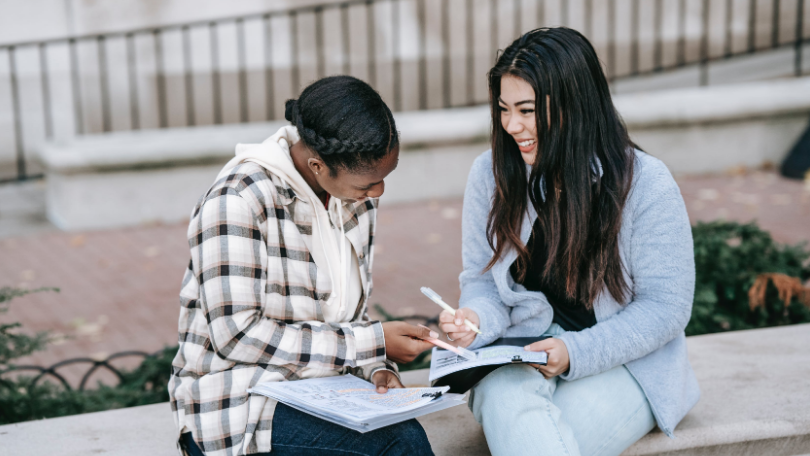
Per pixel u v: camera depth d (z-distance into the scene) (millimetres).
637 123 7691
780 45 8414
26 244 6445
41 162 6977
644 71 8648
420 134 7340
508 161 2266
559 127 2129
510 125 2166
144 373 3533
